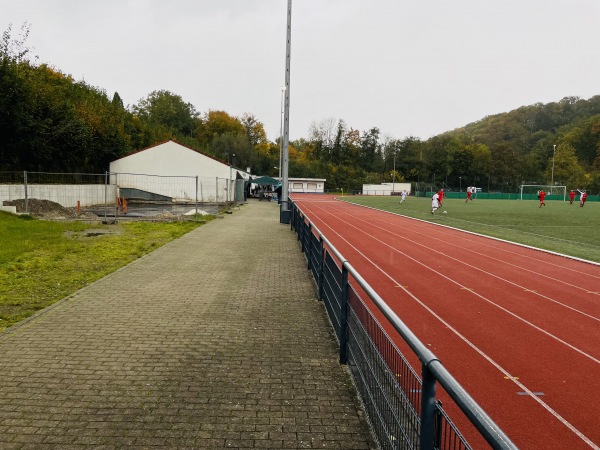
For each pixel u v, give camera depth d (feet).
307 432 12.53
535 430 13.73
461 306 27.63
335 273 20.33
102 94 191.21
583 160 344.28
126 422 12.78
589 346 21.27
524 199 256.93
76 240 47.50
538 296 30.53
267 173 296.51
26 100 89.25
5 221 59.36
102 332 19.97
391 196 261.85
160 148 128.36
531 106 471.21
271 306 24.79
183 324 21.40
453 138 363.97
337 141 362.74
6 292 26.17
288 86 69.56
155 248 43.39
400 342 20.92
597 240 61.26
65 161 109.09
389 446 10.50
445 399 15.53
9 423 12.56
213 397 14.39
